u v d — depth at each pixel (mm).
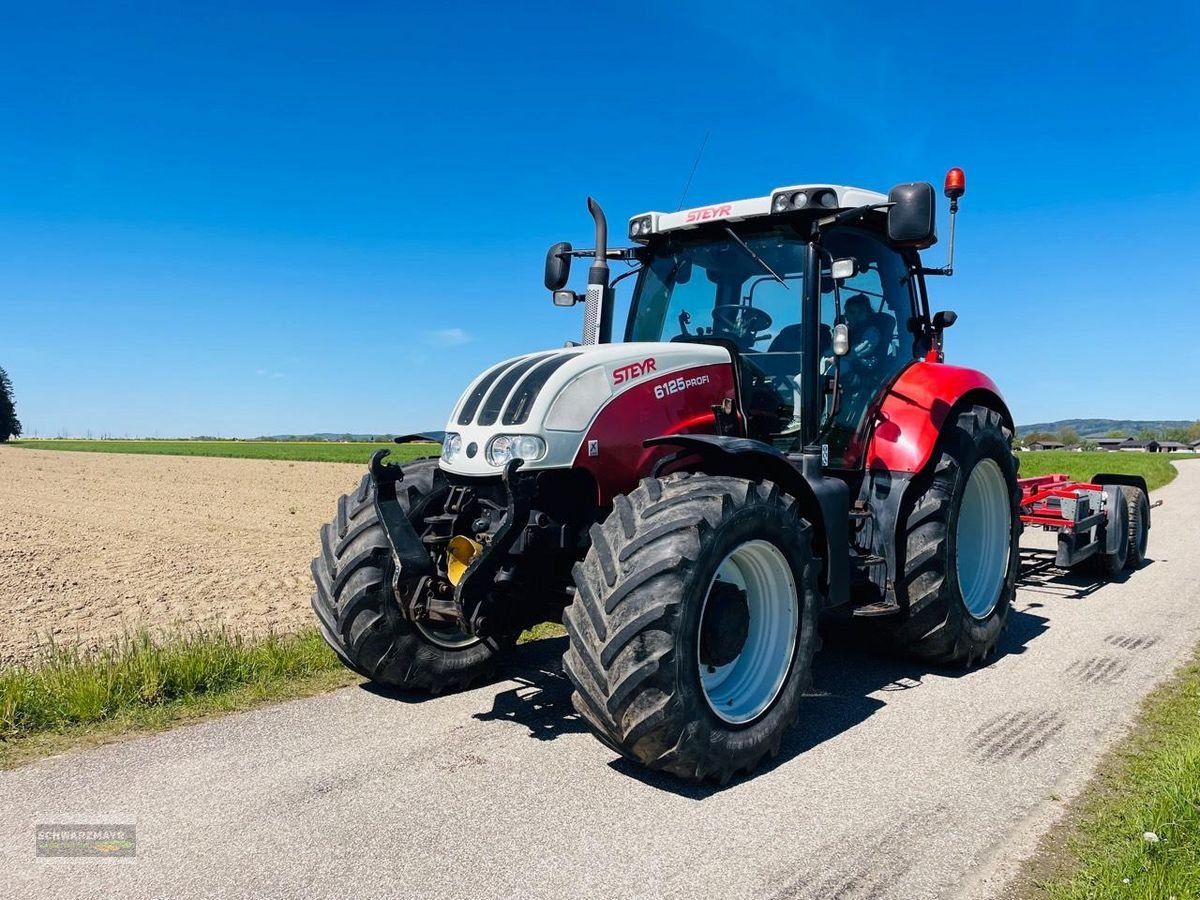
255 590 7398
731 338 4816
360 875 2650
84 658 4836
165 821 2990
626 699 3148
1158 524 12008
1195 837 2730
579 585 3344
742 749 3371
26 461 40125
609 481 3844
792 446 4570
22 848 2797
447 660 4402
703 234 5012
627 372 3969
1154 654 5164
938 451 4926
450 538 3912
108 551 10000
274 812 3068
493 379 4027
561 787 3318
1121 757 3588
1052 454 55250
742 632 3514
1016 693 4508
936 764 3570
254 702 4266
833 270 4520
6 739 3721
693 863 2750
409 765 3508
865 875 2680
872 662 5156
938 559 4703
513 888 2588
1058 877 2650
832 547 4145
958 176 5258
